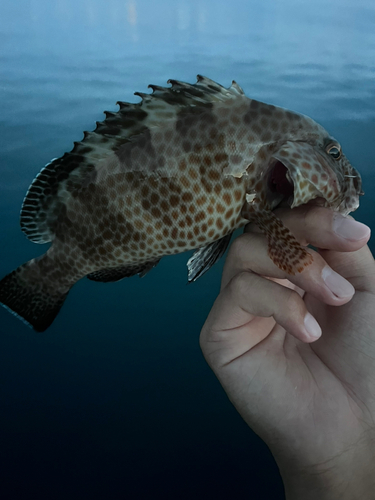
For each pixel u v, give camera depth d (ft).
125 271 0.81
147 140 0.70
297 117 0.70
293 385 0.68
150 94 0.69
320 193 0.68
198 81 0.69
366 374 0.67
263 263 0.62
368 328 0.68
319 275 0.56
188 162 0.69
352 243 0.57
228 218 0.71
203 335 0.72
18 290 0.84
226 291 0.67
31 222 0.78
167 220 0.71
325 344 0.71
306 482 0.66
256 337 0.71
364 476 0.64
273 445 0.68
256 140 0.69
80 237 0.76
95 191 0.73
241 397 0.69
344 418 0.65
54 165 0.73
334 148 0.71
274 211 0.67
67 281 0.82
